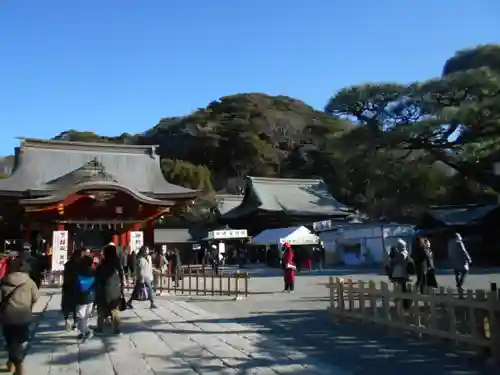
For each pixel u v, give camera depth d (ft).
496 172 33.73
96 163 97.40
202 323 38.09
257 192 183.21
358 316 34.27
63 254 74.64
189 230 190.08
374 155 65.72
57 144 116.57
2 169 233.96
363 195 180.75
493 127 48.11
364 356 25.34
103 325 37.22
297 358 25.44
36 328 37.27
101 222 90.48
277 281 79.82
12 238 103.35
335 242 137.59
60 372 23.98
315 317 39.40
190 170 207.31
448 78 52.65
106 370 24.13
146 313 44.27
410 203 141.79
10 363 23.31
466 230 113.09
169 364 25.00
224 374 22.66
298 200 184.65
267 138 281.95
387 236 124.88
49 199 80.59
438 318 28.89
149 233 96.94
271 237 120.16
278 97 343.87
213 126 276.00
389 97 59.31
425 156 62.08
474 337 24.44
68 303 35.86
